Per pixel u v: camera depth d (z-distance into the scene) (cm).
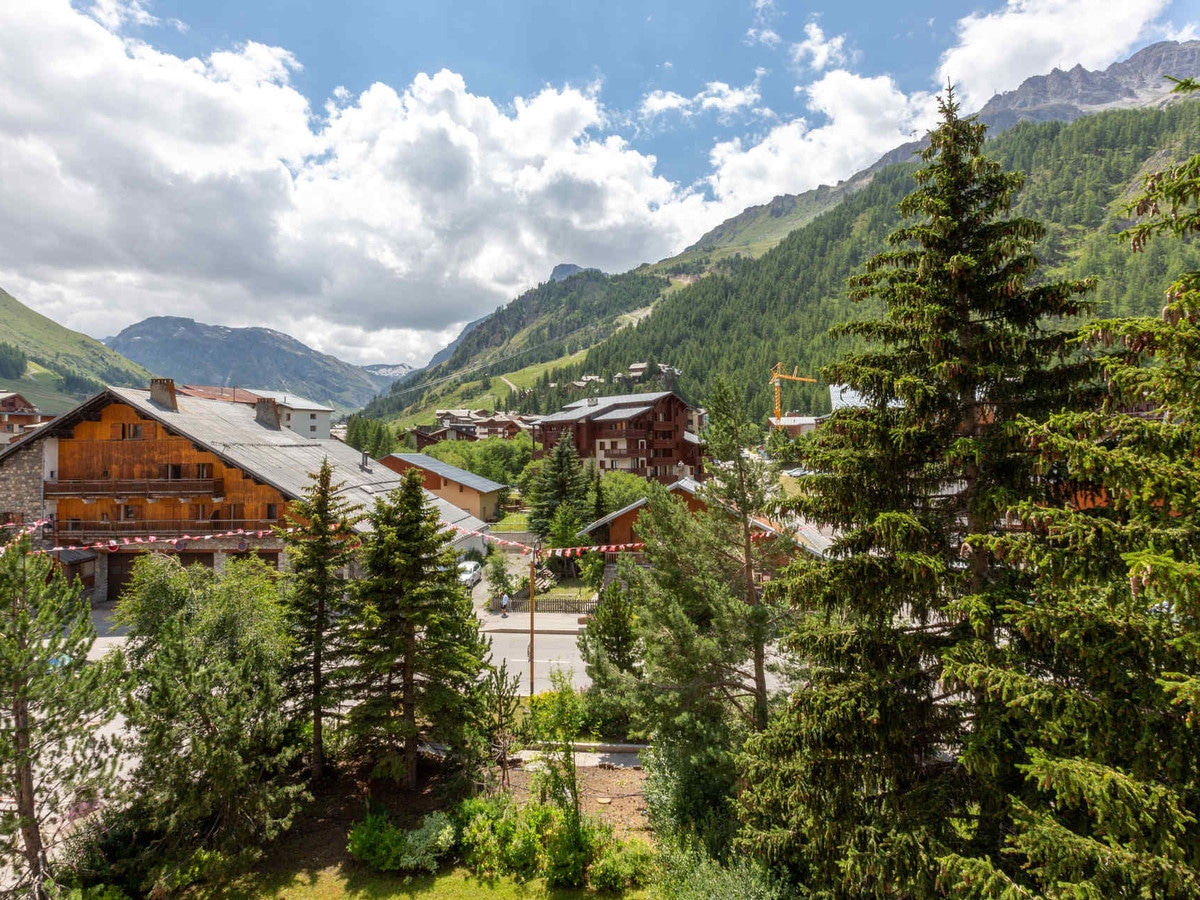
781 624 1586
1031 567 891
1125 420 747
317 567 1911
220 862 1492
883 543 1005
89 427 4028
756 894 1234
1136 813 684
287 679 1884
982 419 991
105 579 4012
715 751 1545
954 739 1036
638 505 3822
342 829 1764
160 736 1437
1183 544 688
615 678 1659
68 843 1508
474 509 6650
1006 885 773
